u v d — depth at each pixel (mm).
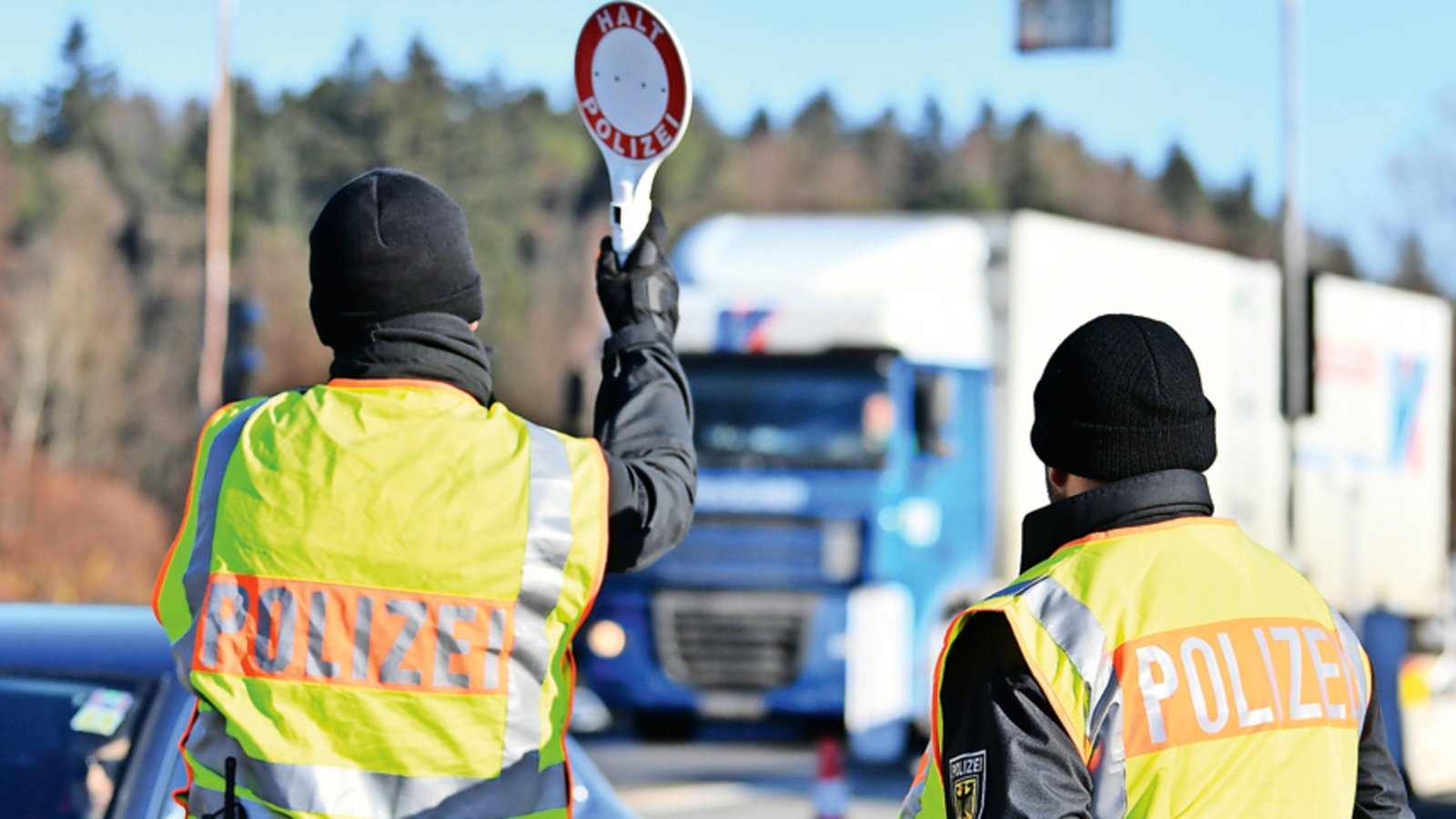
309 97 94625
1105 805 3365
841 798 13523
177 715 5316
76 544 55531
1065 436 3633
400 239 3523
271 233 84812
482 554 3371
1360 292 25984
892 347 18016
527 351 91375
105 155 83875
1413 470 27812
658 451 3678
